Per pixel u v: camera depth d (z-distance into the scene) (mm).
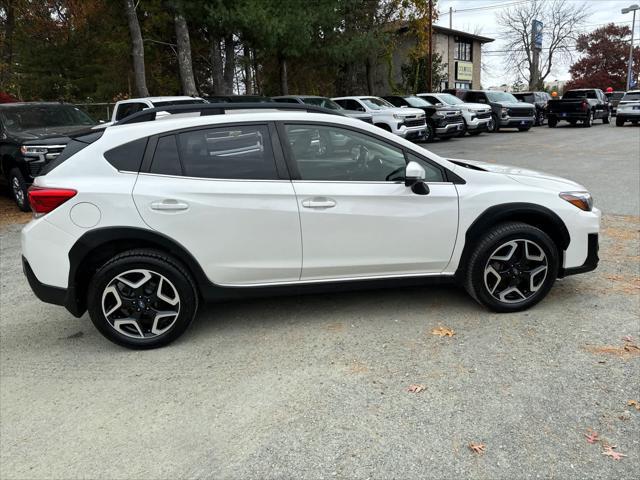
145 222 3621
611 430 2773
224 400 3168
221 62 19438
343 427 2873
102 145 3719
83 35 25484
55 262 3641
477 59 44188
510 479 2453
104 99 25656
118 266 3646
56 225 3602
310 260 3891
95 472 2600
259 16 16125
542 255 4152
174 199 3637
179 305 3797
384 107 18094
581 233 4234
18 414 3102
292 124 3881
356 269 3988
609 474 2467
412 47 33781
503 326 4012
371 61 28969
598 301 4438
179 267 3742
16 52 26656
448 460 2590
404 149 4027
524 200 4090
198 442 2799
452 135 20219
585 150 15617
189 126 3764
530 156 14414
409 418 2930
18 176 8789
